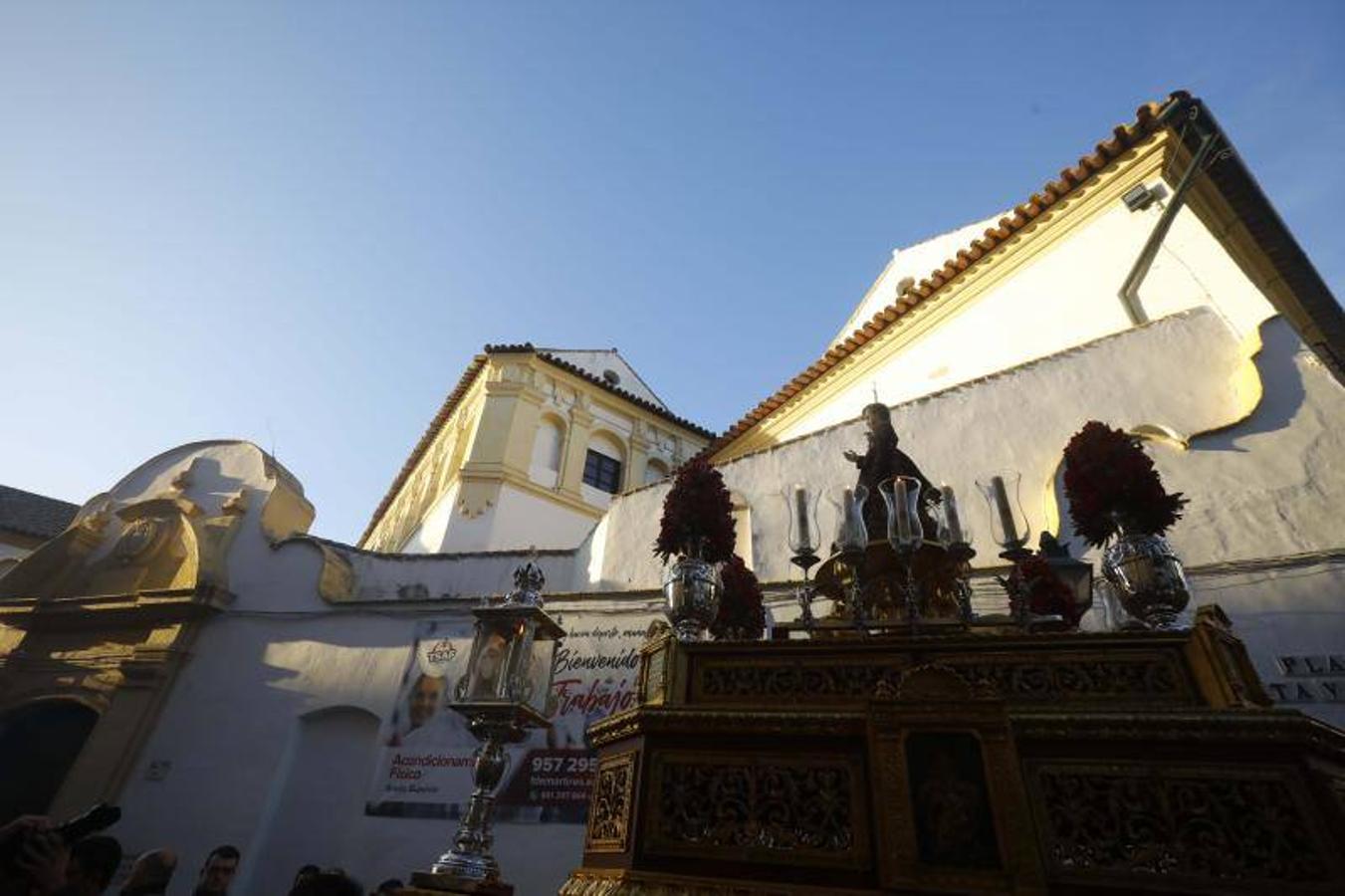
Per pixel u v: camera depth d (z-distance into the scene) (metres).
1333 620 5.80
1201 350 7.84
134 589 12.09
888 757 2.11
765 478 9.80
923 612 3.37
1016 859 1.85
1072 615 4.04
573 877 2.38
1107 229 9.94
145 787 9.67
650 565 9.88
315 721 9.85
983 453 8.36
